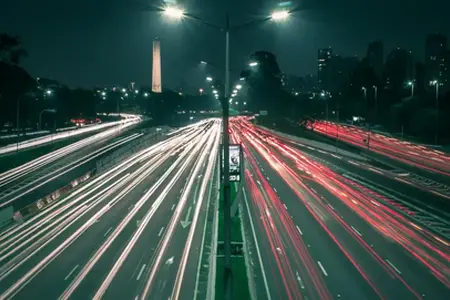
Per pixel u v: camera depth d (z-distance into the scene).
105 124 151.38
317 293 23.20
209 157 81.56
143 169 68.75
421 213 40.81
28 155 75.94
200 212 41.28
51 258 29.41
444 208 42.72
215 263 27.66
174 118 184.38
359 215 39.91
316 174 62.78
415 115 108.12
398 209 42.31
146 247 31.44
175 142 108.69
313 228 35.62
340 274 25.80
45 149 83.94
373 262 27.84
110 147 89.12
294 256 28.97
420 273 26.05
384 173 63.16
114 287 24.47
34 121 123.62
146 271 26.80
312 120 121.06
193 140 112.38
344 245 31.25
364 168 67.44
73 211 42.91
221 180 40.62
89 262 28.53
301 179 58.81
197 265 27.52
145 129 128.88
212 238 33.06
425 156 78.38
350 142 96.75
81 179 58.56
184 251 30.36
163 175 63.00
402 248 30.69
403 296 22.88
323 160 76.56
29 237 34.53
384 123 128.00
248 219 38.47
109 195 50.03
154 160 78.56
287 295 22.97
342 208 42.59
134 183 57.19
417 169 66.12
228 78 19.72
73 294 23.62
